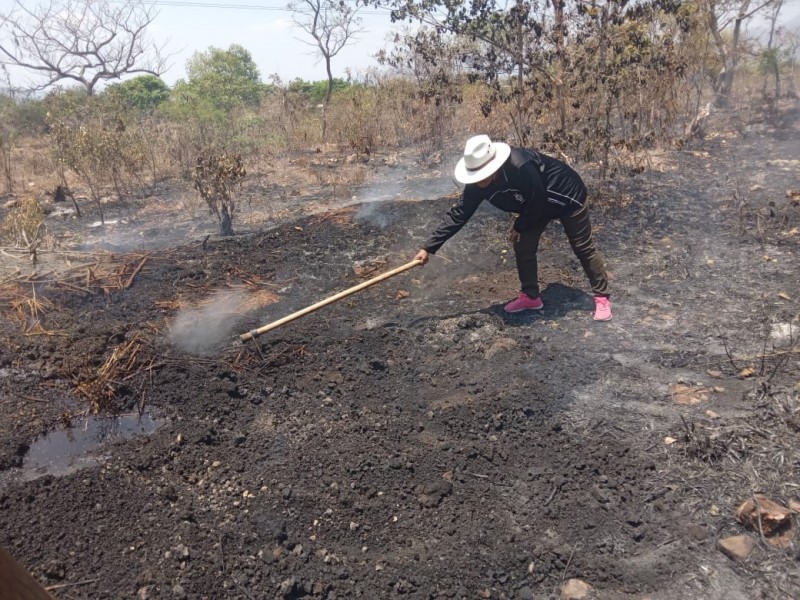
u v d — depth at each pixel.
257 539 2.79
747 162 8.99
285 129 15.25
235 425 3.68
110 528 2.86
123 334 4.57
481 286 5.47
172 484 3.18
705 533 2.73
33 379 4.14
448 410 3.72
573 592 2.51
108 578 2.58
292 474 3.21
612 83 7.10
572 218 4.49
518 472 3.21
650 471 3.13
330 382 4.07
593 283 4.68
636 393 3.81
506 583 2.58
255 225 8.12
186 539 2.78
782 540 2.64
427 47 8.86
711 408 3.58
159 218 8.91
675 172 8.56
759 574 2.52
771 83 15.97
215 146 12.24
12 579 1.12
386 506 3.01
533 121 8.84
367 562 2.71
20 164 13.48
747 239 6.06
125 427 3.69
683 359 4.13
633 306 4.93
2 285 5.46
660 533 2.77
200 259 6.21
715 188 7.73
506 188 4.26
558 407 3.71
